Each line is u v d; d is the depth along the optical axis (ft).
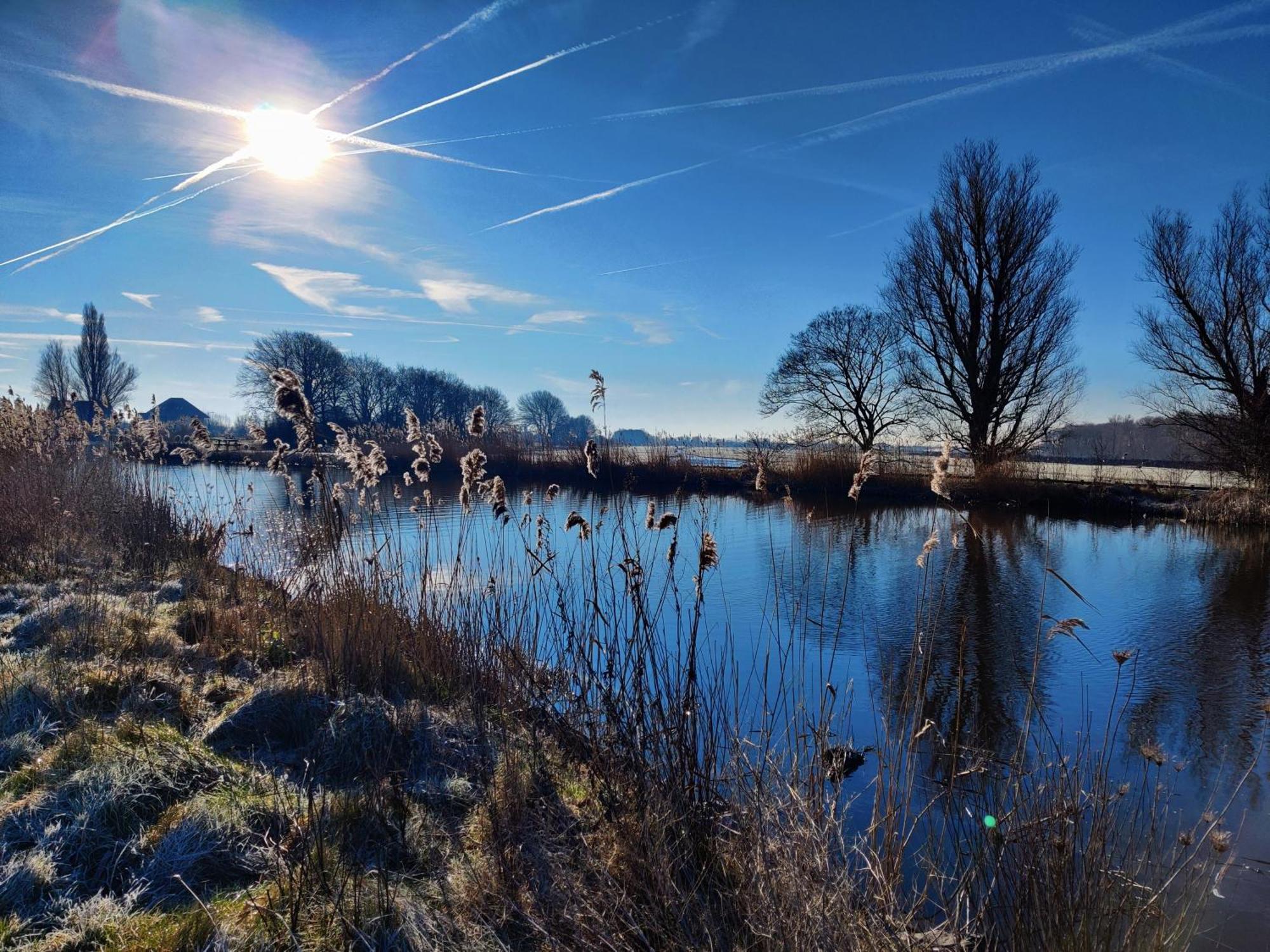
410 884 10.85
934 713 24.18
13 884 9.29
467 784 14.03
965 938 11.14
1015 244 85.71
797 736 14.62
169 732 13.57
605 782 14.92
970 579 45.16
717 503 76.89
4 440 40.63
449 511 52.49
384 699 16.28
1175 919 13.11
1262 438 69.82
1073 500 75.31
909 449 96.17
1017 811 13.88
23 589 22.63
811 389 109.50
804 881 11.16
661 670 17.33
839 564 48.44
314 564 22.00
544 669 19.45
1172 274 78.79
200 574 27.12
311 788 11.38
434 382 223.71
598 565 33.68
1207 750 21.99
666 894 11.13
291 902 9.68
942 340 92.63
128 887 9.77
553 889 11.32
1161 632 34.63
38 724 13.19
